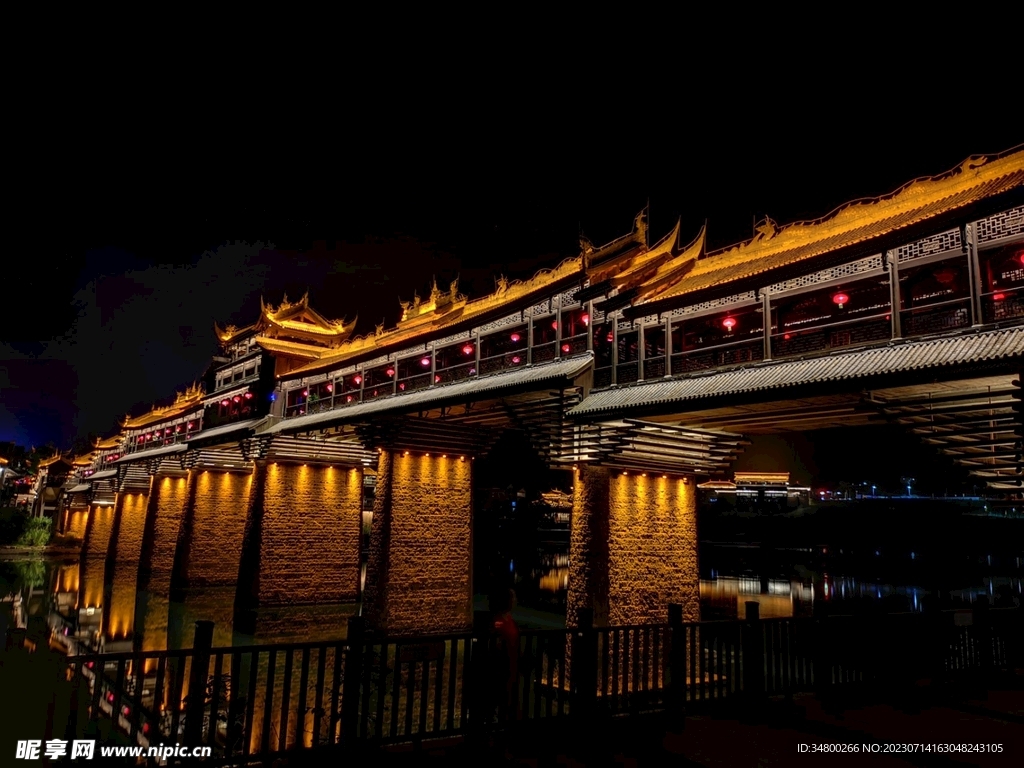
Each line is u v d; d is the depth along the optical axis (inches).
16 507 3503.9
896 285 542.6
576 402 768.3
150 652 291.6
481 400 842.2
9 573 2124.8
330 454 1323.8
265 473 1269.7
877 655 444.1
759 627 410.9
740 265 716.7
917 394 530.6
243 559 1266.0
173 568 1556.3
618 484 745.0
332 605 1290.6
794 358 591.2
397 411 948.6
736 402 589.3
